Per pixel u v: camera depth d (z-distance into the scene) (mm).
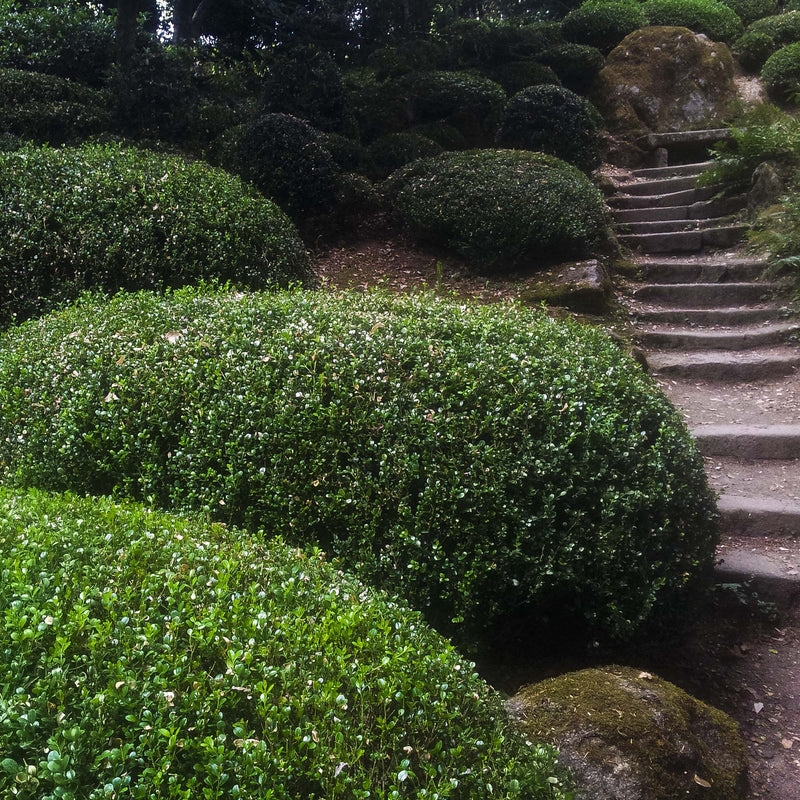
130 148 8562
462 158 10367
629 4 16672
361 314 4375
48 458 3734
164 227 6910
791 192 9289
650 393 3963
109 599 2111
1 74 10234
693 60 14461
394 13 15016
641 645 3660
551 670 3436
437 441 3299
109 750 1669
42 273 6578
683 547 3562
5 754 1616
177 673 1878
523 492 3238
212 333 4176
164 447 3691
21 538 2445
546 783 2178
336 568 3166
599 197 9789
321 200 9617
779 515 4770
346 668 2084
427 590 3156
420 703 2094
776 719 3428
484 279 8984
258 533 3189
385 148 10930
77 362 4125
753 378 6859
